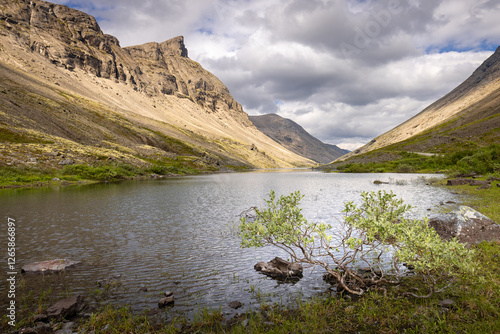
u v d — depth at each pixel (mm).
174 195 42875
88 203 33688
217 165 199375
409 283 10055
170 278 11555
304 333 7062
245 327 7570
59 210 28594
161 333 7406
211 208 30109
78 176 74250
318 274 11734
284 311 8461
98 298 9719
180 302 9398
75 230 20156
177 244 16641
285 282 10953
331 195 40500
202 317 8273
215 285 10789
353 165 132250
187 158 173500
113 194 43812
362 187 53031
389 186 53094
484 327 6578
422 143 175500
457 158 96250
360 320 7602
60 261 13195
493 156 66812
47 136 104625
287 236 9320
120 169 91188
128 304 9289
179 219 24172
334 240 16891
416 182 59156
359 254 14109
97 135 153375
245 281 11141
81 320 8203
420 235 8805
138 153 153750
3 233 19312
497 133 155875
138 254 14812
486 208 21250
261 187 57312
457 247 8211
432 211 23062
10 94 139250
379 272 11375
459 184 45906
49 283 11031
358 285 10172
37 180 63594
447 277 10086
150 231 19906
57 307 8453
